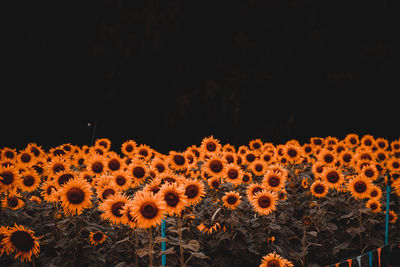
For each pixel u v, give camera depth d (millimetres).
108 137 33156
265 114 31906
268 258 3500
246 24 33000
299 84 32219
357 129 31219
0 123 30062
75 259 3568
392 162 7367
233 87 31656
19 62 32531
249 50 32219
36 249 3078
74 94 33281
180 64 35312
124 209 3242
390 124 30312
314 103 32156
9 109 30891
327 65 32188
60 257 3623
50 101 32656
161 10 34719
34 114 31703
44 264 3658
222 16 35250
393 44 30641
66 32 34000
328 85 31641
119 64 34094
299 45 32062
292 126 30625
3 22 32094
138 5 34656
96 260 3623
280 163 7293
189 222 4379
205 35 35469
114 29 34000
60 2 33219
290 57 32188
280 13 31891
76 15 34125
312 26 31875
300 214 6105
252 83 31719
